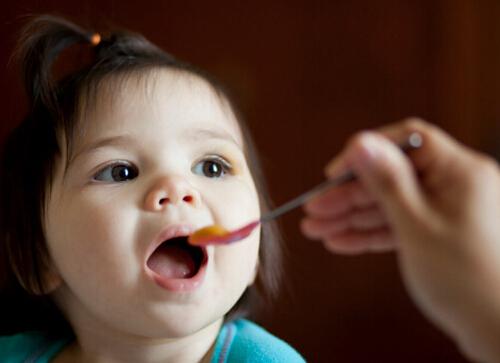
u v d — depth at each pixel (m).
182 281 0.62
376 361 1.50
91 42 0.79
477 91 1.48
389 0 1.50
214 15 1.50
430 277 0.38
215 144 0.69
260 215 0.79
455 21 1.49
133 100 0.67
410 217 0.38
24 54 0.78
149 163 0.65
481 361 0.39
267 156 1.50
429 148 0.40
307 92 1.52
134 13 1.46
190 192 0.63
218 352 0.70
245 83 1.50
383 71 1.51
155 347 0.68
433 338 1.49
